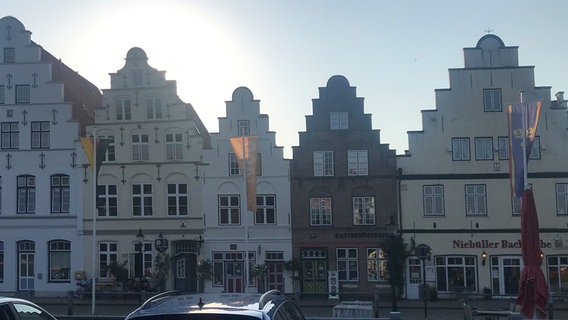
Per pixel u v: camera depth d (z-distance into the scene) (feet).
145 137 148.56
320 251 142.72
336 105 144.87
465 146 142.10
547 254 137.59
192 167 146.72
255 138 126.41
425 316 101.71
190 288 145.69
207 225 145.07
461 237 139.74
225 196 145.69
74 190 147.64
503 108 141.69
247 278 125.59
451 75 142.82
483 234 139.44
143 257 146.41
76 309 116.16
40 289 146.20
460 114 142.31
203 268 142.10
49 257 147.43
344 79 145.18
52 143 148.77
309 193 143.74
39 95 149.69
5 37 151.12
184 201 146.82
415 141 142.72
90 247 146.20
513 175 98.84
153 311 22.30
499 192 140.15
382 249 140.36
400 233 140.77
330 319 61.26
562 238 137.49
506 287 137.90
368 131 143.54
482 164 141.08
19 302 36.81
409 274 139.64
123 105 149.07
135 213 147.33
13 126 150.30
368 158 143.23
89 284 141.28
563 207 138.62
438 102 142.82
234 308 22.13
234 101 146.41
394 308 102.17
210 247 144.77
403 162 142.61
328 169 144.05
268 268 143.13
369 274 140.56
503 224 139.44
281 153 144.87
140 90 148.66
